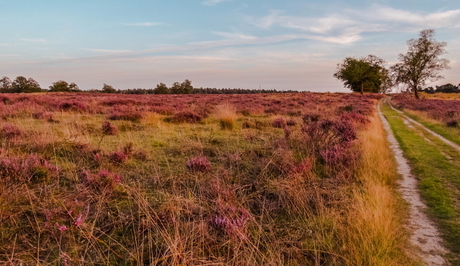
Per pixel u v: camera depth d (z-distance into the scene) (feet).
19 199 12.35
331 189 15.64
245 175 17.52
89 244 9.91
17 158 16.17
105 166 17.46
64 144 20.49
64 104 45.06
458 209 14.01
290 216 12.68
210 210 12.46
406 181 18.70
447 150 28.17
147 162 19.43
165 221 11.22
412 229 12.11
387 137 37.35
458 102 126.72
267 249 9.93
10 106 41.73
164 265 8.76
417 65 198.90
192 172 17.08
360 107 79.46
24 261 8.77
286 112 58.29
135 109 45.60
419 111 78.79
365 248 9.99
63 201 12.37
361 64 274.98
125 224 11.28
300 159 20.76
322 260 9.68
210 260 9.14
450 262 9.69
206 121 40.50
